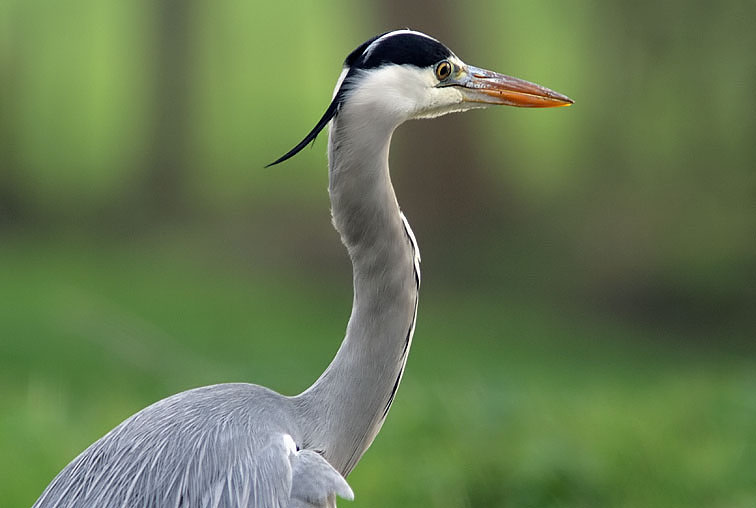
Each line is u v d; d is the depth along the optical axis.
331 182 4.39
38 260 19.22
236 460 4.00
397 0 18.69
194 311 15.35
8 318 13.96
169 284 17.34
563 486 6.48
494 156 19.86
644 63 18.52
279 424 4.23
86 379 10.97
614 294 17.00
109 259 19.53
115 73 32.09
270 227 21.56
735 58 17.78
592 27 21.16
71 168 27.64
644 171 19.55
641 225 18.17
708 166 18.70
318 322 15.41
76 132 29.98
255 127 30.09
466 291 17.31
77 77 31.50
